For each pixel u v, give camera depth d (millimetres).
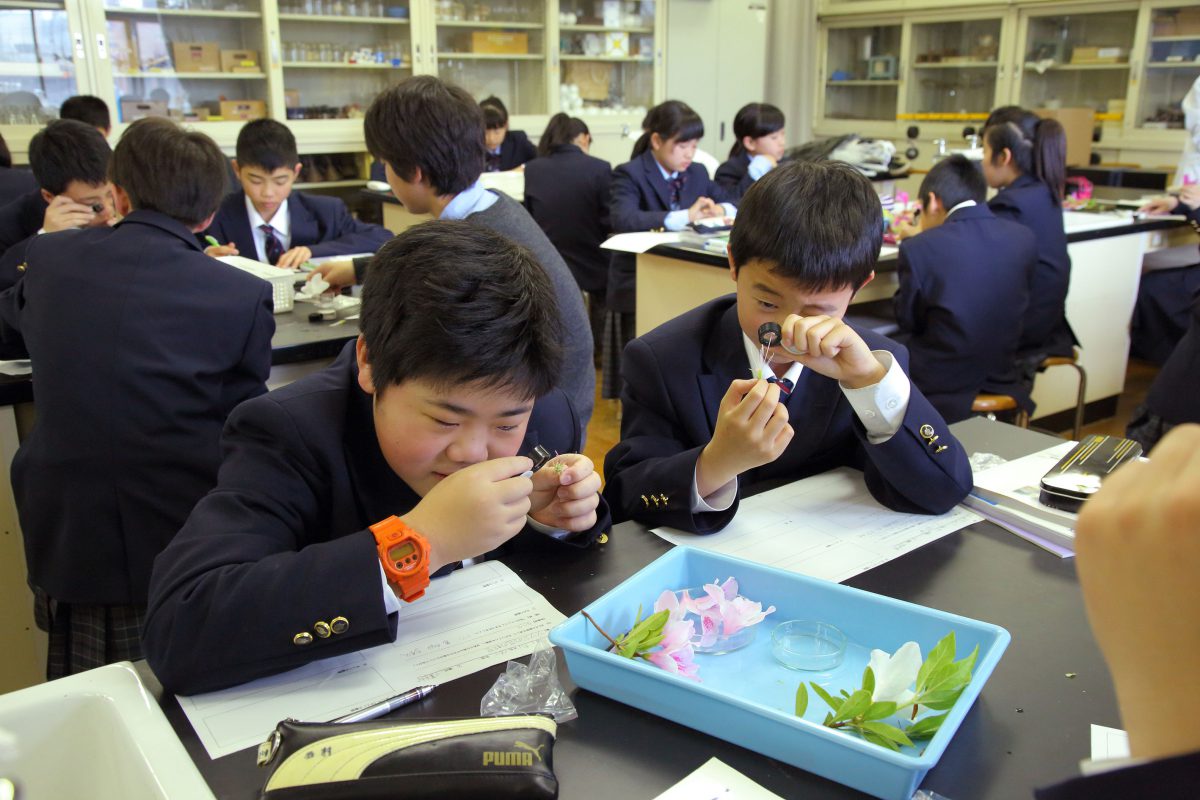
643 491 1145
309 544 990
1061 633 883
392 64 5898
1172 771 353
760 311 1282
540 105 6449
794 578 894
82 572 1597
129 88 5062
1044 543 1079
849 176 1259
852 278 1241
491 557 1102
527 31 6320
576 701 770
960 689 706
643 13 6621
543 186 4375
